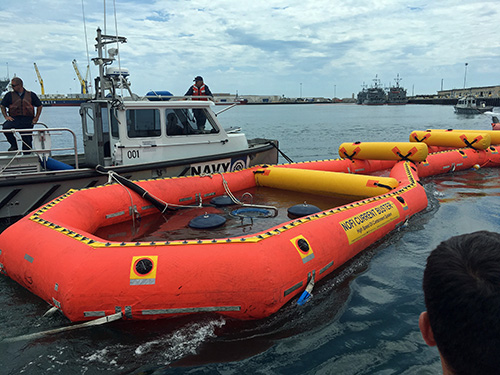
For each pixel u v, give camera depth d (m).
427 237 6.30
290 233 4.50
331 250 4.78
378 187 7.54
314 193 8.47
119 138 7.54
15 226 4.77
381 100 172.38
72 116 67.19
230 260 3.85
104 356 3.41
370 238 5.71
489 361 0.81
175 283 3.72
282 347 3.52
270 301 3.82
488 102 106.88
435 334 0.91
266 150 10.13
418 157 9.82
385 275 4.96
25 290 4.51
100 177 7.11
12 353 3.44
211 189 8.12
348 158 11.11
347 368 3.23
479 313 0.80
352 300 4.35
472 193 9.34
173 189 7.41
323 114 88.31
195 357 3.40
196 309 3.77
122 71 7.70
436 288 0.88
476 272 0.83
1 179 6.29
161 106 7.90
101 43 7.72
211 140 8.81
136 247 3.95
